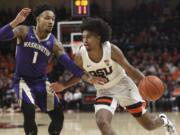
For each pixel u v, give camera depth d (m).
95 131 9.77
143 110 5.69
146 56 19.39
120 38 21.30
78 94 17.23
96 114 5.17
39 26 5.65
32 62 5.71
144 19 22.64
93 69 5.32
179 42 21.05
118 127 10.56
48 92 5.86
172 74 18.02
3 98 17.56
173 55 19.84
